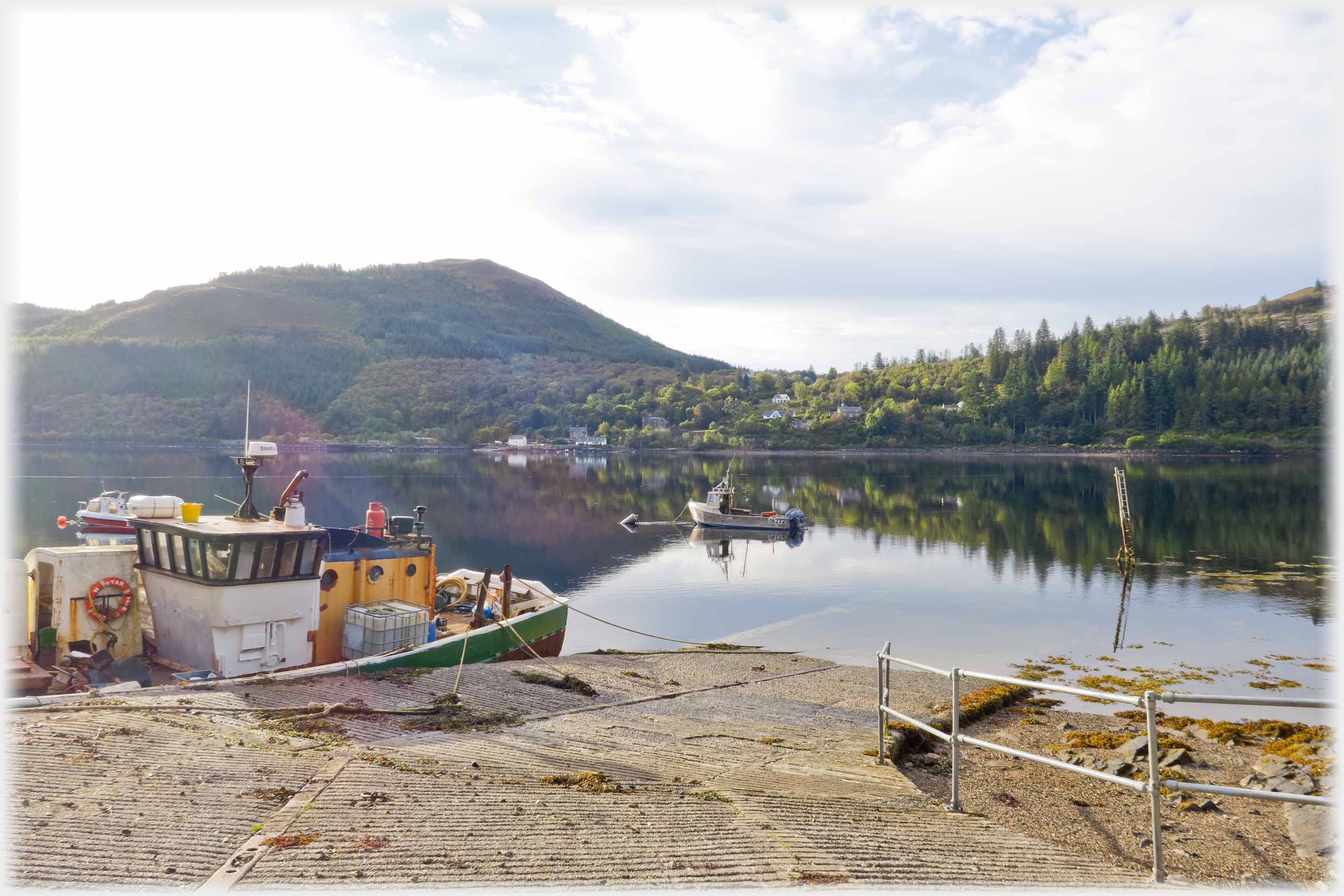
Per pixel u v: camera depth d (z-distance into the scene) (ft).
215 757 22.45
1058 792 29.78
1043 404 600.80
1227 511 182.91
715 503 165.27
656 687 42.83
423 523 49.21
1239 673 58.54
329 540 45.85
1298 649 65.92
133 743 23.09
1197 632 72.33
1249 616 79.61
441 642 41.34
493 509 192.24
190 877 15.38
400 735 27.73
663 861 17.16
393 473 324.60
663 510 203.92
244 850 16.57
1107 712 46.96
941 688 50.14
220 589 34.96
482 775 22.86
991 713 45.78
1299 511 181.88
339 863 16.12
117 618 36.63
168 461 337.72
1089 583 98.73
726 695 42.80
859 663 60.75
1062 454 524.52
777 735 34.17
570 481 307.37
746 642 69.21
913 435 586.86
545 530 155.63
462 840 17.61
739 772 26.96
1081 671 59.06
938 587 98.02
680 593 94.53
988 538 146.00
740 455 569.64
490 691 35.94
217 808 18.75
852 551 132.05
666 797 21.97
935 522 173.78
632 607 86.58
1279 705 17.47
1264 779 31.58
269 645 36.68
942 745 36.73
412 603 44.34
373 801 19.62
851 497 240.94
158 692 29.96
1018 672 58.95
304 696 31.73
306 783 20.81
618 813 20.08
